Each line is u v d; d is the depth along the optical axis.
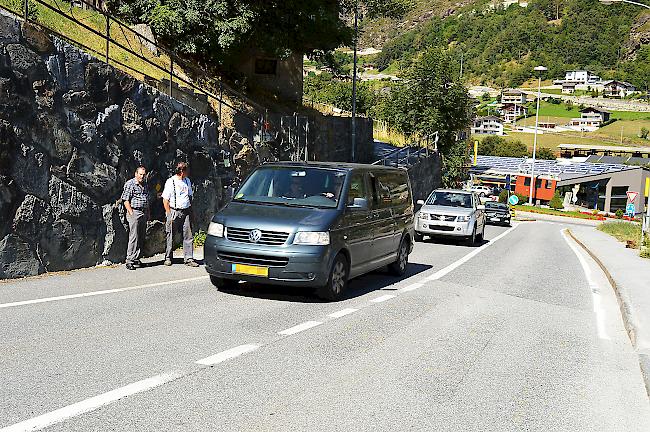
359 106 71.69
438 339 8.26
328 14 24.42
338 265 10.39
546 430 5.32
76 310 8.59
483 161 95.88
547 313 10.72
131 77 14.02
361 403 5.65
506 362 7.36
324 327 8.43
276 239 9.76
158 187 14.84
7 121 10.55
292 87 30.58
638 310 10.77
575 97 180.88
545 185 82.06
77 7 22.06
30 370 5.97
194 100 19.00
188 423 4.94
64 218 11.73
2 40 10.63
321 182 11.00
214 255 10.00
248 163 21.34
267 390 5.82
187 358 6.64
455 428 5.21
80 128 12.27
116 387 5.64
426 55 51.19
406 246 14.09
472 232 22.78
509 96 178.62
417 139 52.81
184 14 22.41
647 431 5.45
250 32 23.28
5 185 10.48
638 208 74.75
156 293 10.14
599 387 6.66
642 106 169.00
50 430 4.66
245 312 9.06
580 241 27.64
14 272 10.68
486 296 11.95
